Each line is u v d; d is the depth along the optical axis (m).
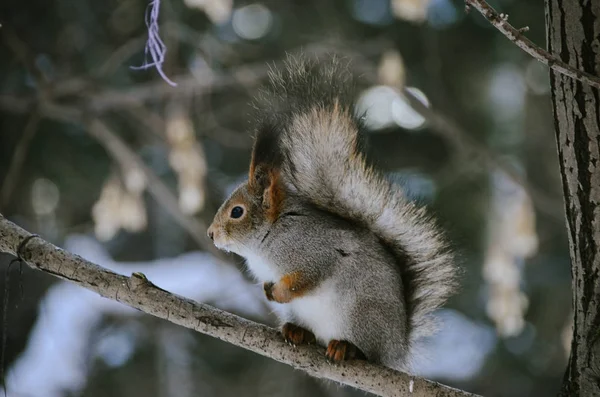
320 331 6.58
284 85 7.12
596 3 5.23
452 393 5.79
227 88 14.79
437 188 14.86
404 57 14.86
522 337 14.66
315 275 6.64
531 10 13.56
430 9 14.43
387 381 5.97
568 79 5.32
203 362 14.48
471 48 14.83
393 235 6.87
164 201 12.98
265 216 6.95
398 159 15.10
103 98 13.24
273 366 14.27
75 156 14.38
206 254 15.66
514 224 11.95
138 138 15.12
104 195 11.82
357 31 14.88
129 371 14.02
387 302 6.51
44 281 13.80
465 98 15.34
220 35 14.91
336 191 6.96
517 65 15.00
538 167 15.48
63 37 14.13
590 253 5.40
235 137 14.62
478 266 14.47
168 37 12.94
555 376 14.30
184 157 11.33
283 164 7.08
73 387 13.40
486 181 14.65
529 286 14.62
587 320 5.48
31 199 14.19
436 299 6.84
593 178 5.31
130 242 16.06
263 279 7.11
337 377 6.09
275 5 15.02
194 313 6.02
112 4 14.43
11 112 13.53
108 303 14.36
